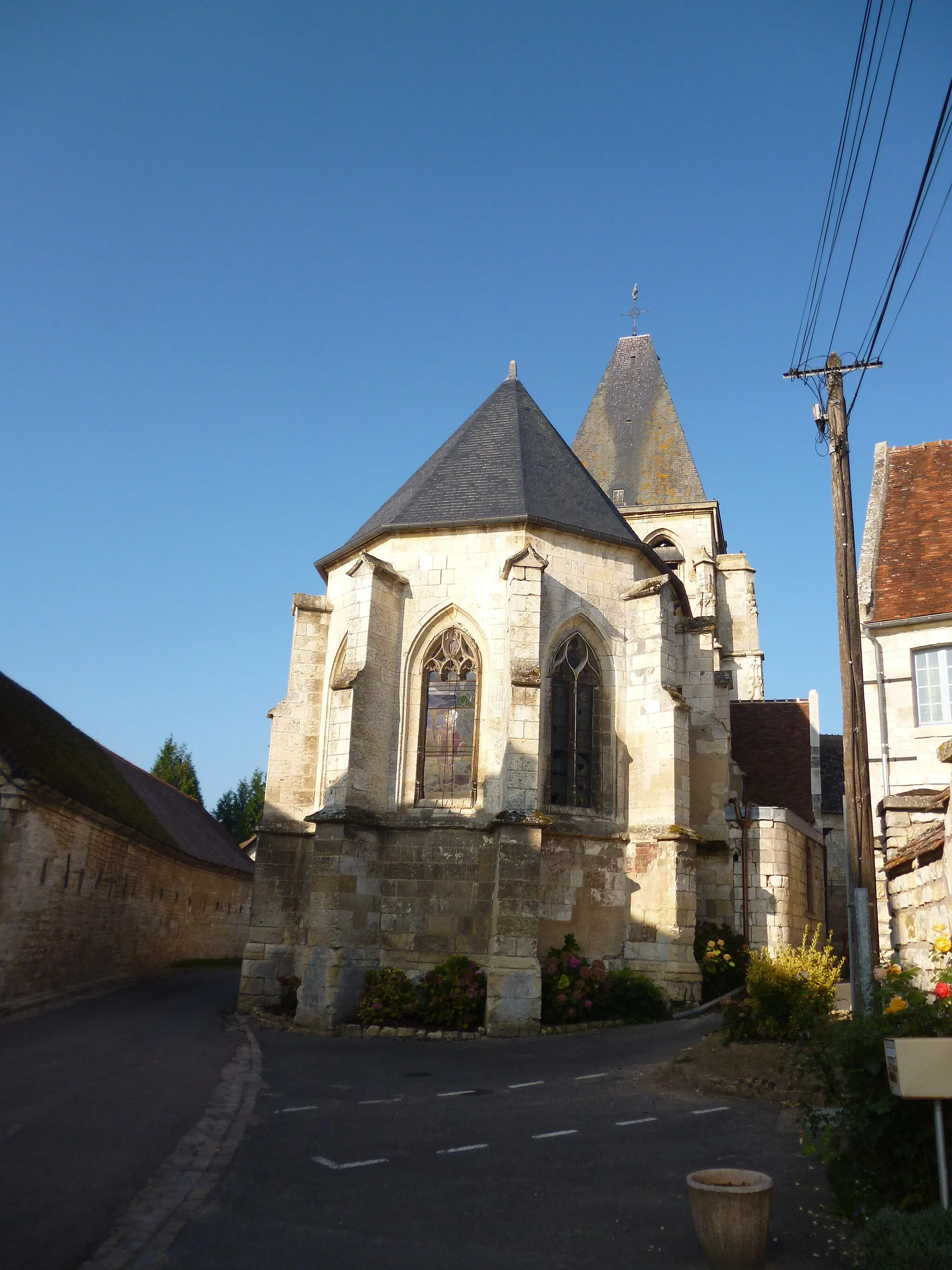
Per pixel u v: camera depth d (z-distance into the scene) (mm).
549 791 20297
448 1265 6648
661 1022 18641
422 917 19203
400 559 21688
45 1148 8922
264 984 20844
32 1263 6324
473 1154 9352
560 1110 11234
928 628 21766
